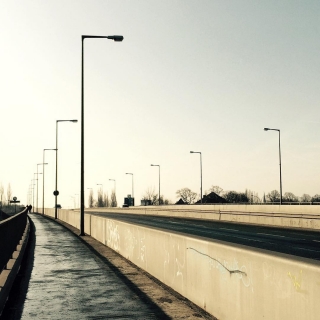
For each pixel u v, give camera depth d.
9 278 10.01
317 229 28.52
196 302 7.88
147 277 10.91
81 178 25.00
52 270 12.05
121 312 7.43
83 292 9.11
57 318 7.08
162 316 7.14
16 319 7.05
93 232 23.48
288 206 32.31
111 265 12.99
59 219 50.88
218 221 41.28
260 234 25.36
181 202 157.12
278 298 5.02
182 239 8.77
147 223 39.19
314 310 4.32
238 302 6.12
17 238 17.38
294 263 4.72
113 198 162.25
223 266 6.70
